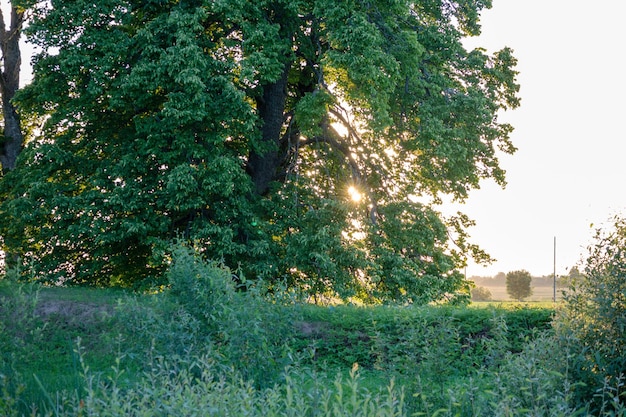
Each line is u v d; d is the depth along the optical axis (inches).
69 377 326.3
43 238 786.8
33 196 773.3
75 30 787.4
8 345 301.1
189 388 207.2
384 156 919.0
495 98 955.3
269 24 799.7
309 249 793.6
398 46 839.1
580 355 273.3
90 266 790.5
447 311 567.5
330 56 770.8
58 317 545.6
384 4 839.1
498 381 241.1
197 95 706.8
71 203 753.0
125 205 728.3
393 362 329.4
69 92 817.5
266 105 881.5
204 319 386.3
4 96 1002.7
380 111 792.9
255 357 336.2
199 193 739.4
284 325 365.4
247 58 756.0
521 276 2817.4
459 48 910.4
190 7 796.6
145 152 743.7
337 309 597.6
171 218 784.9
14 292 319.3
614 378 274.4
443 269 848.9
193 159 769.6
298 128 925.2
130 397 211.0
